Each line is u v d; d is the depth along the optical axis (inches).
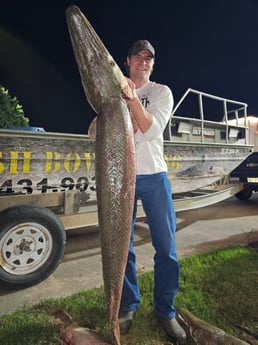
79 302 107.8
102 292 116.0
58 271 141.9
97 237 197.8
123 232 52.7
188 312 94.3
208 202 227.3
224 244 182.2
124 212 52.6
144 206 87.3
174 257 86.0
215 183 255.8
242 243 183.8
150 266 146.6
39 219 125.6
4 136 123.3
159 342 87.7
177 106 199.8
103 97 52.1
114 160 51.8
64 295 117.7
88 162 152.8
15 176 131.3
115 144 51.8
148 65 86.1
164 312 88.7
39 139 133.3
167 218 85.1
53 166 141.3
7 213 119.2
